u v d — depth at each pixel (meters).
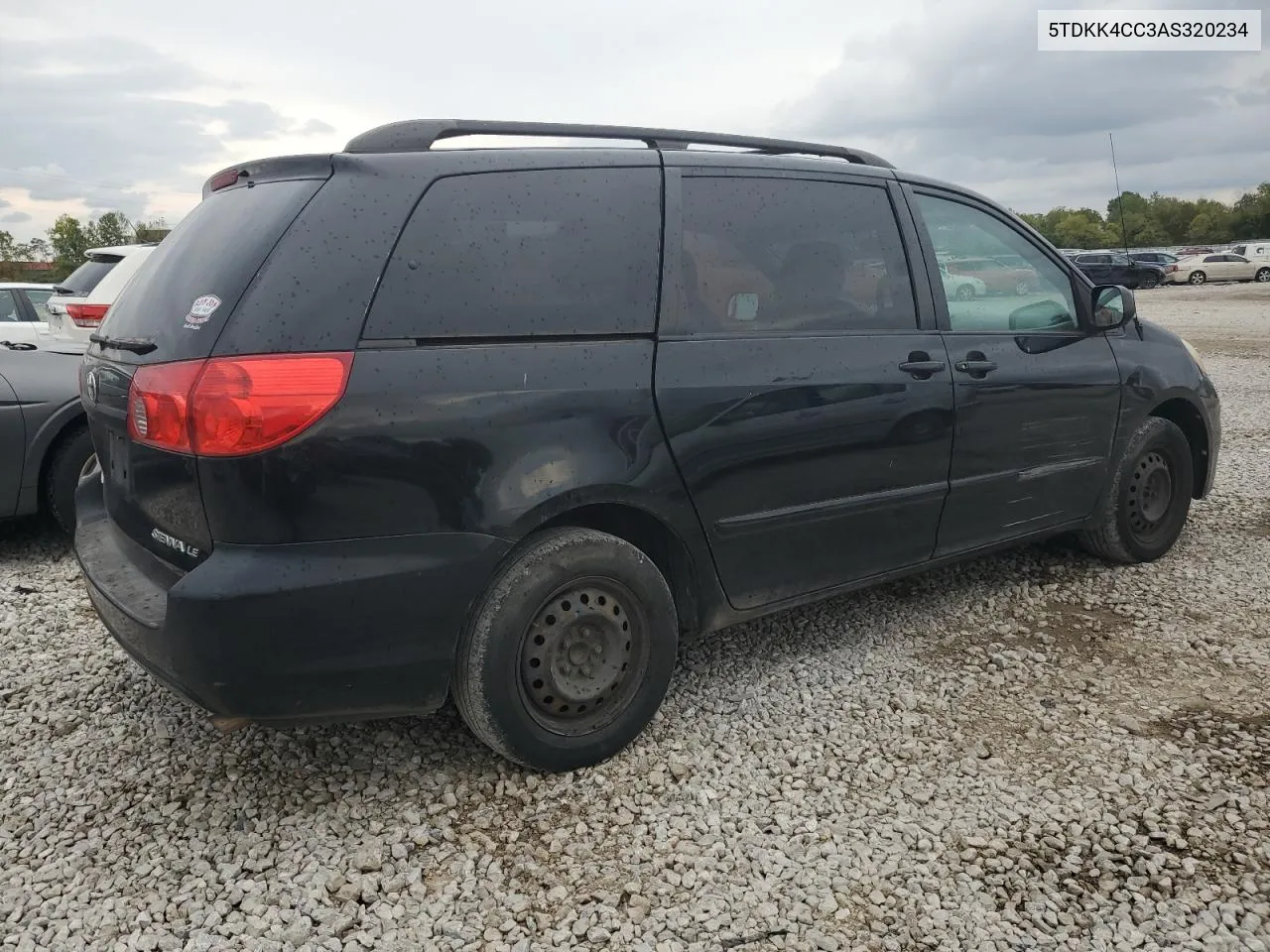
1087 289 4.16
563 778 2.79
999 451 3.71
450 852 2.47
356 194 2.48
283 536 2.30
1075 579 4.43
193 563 2.43
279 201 2.51
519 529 2.54
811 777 2.81
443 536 2.45
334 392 2.31
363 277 2.41
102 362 2.79
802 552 3.19
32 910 2.25
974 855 2.46
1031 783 2.78
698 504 2.88
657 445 2.76
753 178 3.14
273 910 2.25
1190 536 5.07
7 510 4.62
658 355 2.79
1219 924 2.22
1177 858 2.45
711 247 2.98
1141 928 2.21
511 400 2.52
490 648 2.56
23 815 2.62
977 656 3.62
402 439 2.38
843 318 3.25
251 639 2.28
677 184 2.97
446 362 2.46
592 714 2.82
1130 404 4.25
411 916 2.25
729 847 2.50
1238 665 3.54
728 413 2.89
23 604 4.15
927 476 3.46
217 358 2.30
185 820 2.60
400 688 2.50
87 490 3.30
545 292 2.65
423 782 2.77
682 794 2.73
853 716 3.17
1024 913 2.26
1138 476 4.42
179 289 2.57
